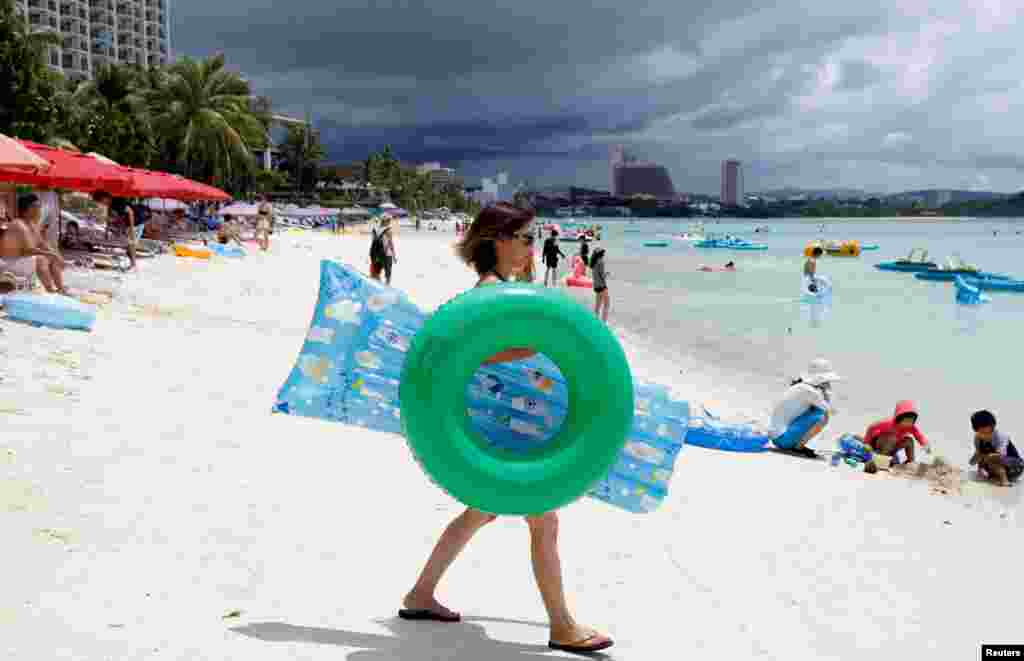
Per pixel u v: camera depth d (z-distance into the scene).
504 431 3.00
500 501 2.67
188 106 55.91
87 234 20.30
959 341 15.83
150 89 57.00
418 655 3.05
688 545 4.84
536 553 3.14
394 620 3.35
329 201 129.00
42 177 13.62
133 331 9.68
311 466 5.47
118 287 13.57
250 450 5.64
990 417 7.27
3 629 2.85
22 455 4.75
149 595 3.30
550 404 3.01
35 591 3.19
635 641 3.44
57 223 15.55
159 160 55.94
